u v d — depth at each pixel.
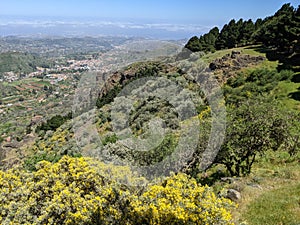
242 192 8.30
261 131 10.17
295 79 24.42
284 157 12.09
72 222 5.40
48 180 6.05
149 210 5.30
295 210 6.90
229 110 10.87
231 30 44.03
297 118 11.37
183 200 5.32
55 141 14.58
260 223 6.54
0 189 5.95
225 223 5.30
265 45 38.75
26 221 5.34
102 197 5.66
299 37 32.16
